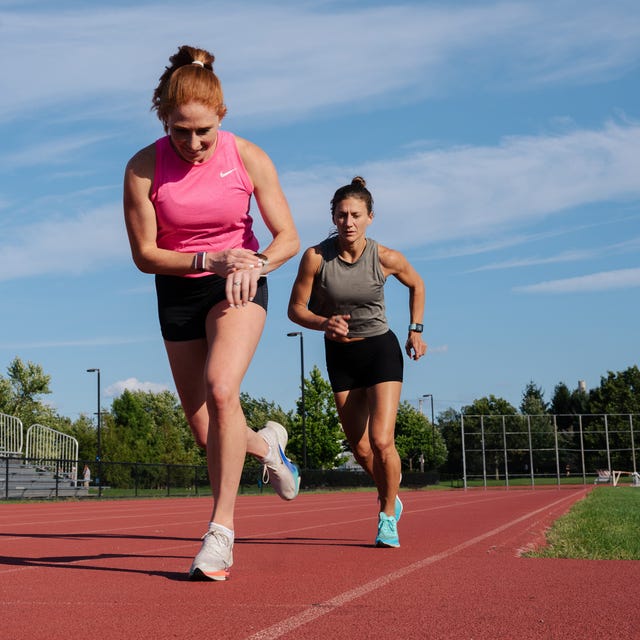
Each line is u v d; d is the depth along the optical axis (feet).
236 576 12.47
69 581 11.89
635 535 22.17
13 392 178.29
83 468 91.04
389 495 18.04
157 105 12.32
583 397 302.45
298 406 179.32
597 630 8.10
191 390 13.62
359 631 7.93
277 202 13.23
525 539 20.56
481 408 297.12
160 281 13.17
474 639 7.60
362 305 17.57
